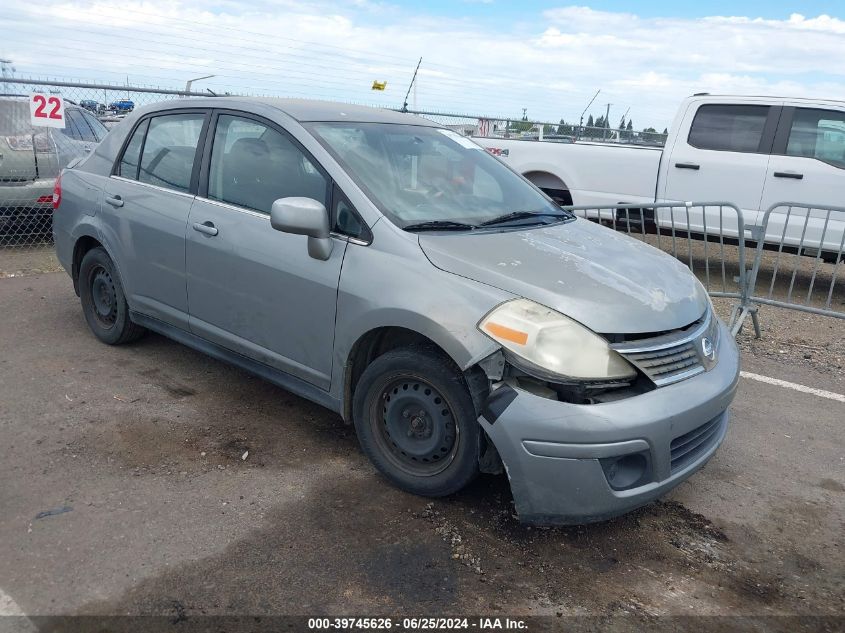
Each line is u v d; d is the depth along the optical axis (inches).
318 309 136.7
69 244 200.5
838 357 234.5
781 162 307.0
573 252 135.3
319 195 140.9
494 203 156.9
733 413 183.8
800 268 380.5
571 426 108.3
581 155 353.7
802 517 136.0
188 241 161.6
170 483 132.3
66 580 104.3
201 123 168.4
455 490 125.6
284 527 120.6
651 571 116.3
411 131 165.8
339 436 155.1
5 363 184.1
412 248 128.0
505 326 113.3
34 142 323.0
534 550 119.0
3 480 129.6
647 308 120.0
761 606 109.8
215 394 172.7
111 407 162.1
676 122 335.0
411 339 132.4
